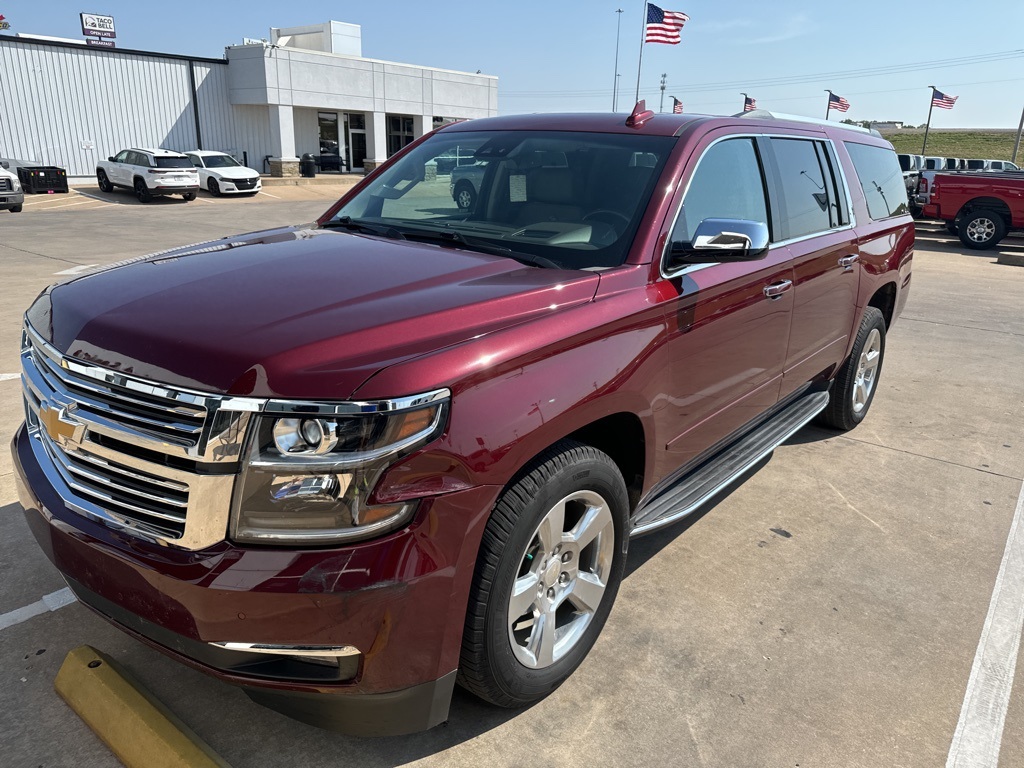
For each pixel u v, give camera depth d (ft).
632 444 9.27
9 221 60.75
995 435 17.66
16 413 15.97
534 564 7.83
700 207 10.23
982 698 8.87
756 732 8.17
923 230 64.49
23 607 9.71
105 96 98.12
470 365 6.65
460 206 10.87
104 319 7.02
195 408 6.03
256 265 8.46
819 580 11.24
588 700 8.55
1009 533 12.93
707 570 11.38
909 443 16.99
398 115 124.88
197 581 5.99
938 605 10.73
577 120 11.55
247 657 6.25
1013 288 38.68
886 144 18.17
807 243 12.87
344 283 7.79
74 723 7.86
